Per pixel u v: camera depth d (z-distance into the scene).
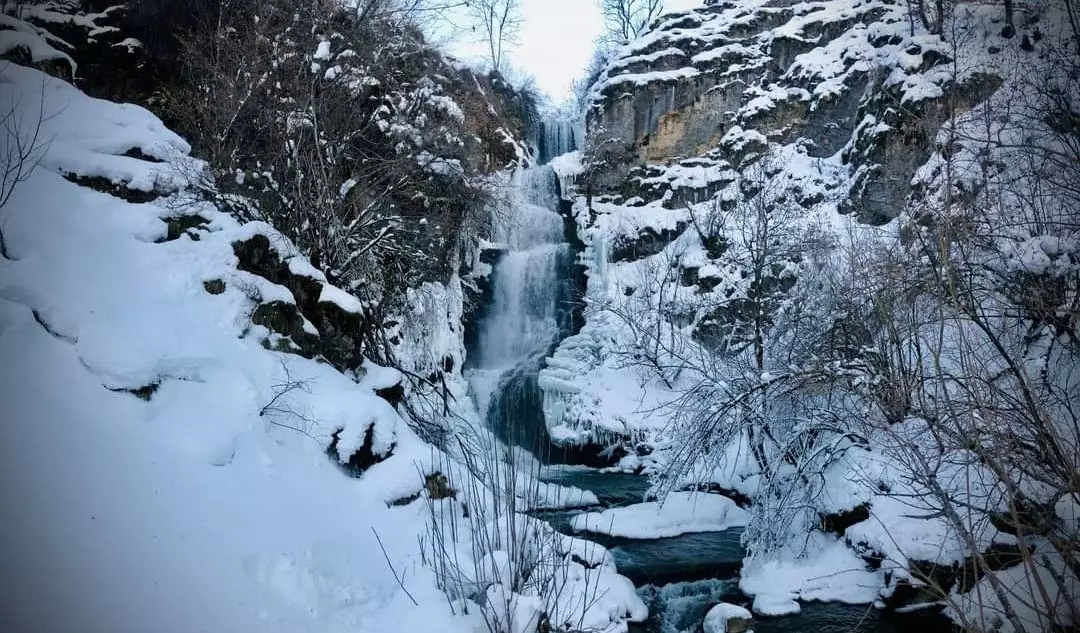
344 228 12.59
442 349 18.45
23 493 4.82
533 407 20.23
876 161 20.55
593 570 8.87
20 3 13.94
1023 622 7.19
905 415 8.45
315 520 6.58
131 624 4.47
